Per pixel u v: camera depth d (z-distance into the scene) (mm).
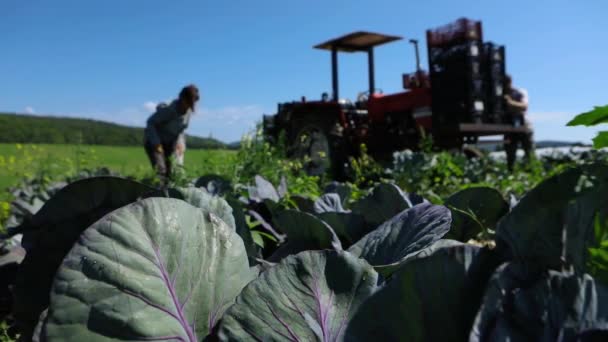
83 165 6129
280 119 12836
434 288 628
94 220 1058
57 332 631
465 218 1679
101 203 1057
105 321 664
